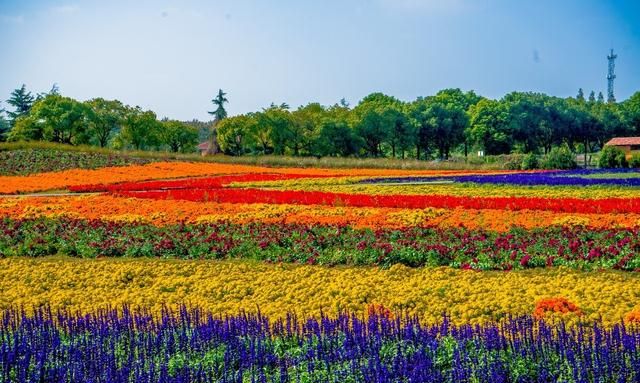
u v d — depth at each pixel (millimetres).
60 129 86938
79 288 15836
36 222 24438
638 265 16125
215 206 27344
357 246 18703
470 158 75812
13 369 8852
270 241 20000
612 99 159375
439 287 14336
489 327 10375
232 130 90875
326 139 91375
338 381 8453
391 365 8539
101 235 21891
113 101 93500
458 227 21406
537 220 22266
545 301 12258
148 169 53250
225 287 15023
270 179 44188
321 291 14367
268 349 9516
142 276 16703
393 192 33688
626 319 11102
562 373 8328
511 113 105938
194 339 9797
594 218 22281
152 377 8367
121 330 10336
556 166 56094
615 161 55625
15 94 113625
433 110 105375
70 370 8664
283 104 100938
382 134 97438
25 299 14625
